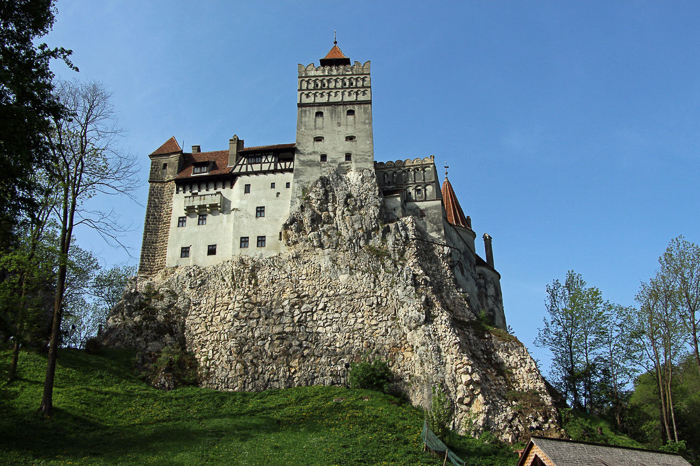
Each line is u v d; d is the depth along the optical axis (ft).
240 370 178.29
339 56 252.01
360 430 141.49
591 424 169.07
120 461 116.37
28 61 108.47
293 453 127.24
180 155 232.12
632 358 182.60
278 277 197.16
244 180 221.05
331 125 229.66
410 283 187.52
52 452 115.75
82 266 220.02
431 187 227.40
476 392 160.35
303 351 181.57
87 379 163.12
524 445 150.41
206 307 196.24
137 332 188.96
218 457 123.13
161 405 156.46
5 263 140.26
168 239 216.54
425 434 135.44
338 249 200.13
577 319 192.85
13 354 155.94
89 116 146.51
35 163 110.63
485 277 240.53
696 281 172.35
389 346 179.52
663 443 169.68
